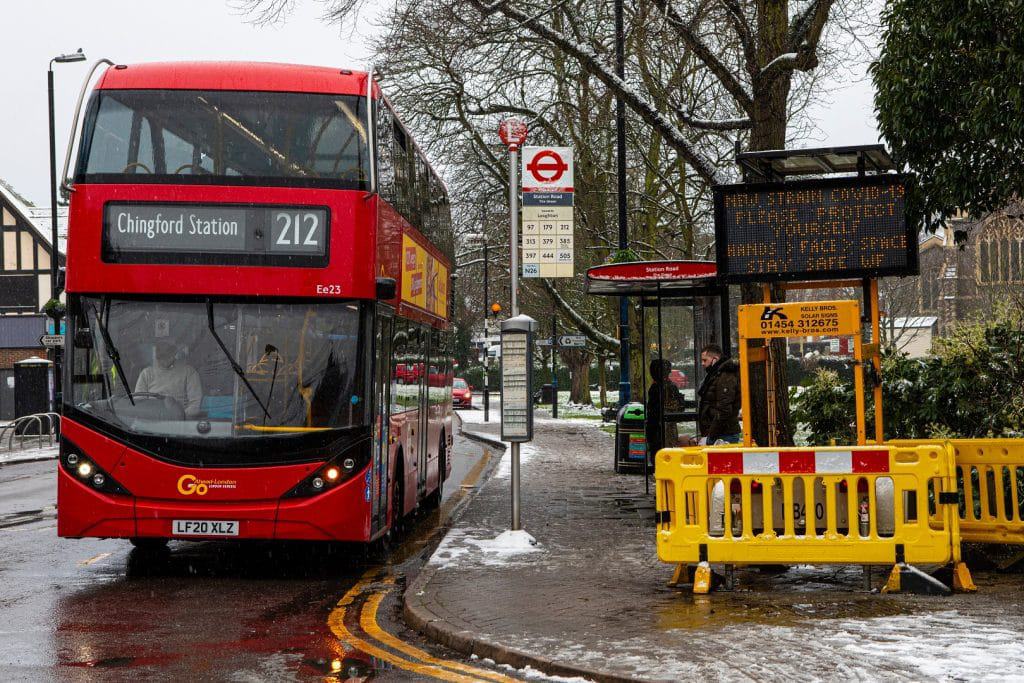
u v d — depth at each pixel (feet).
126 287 35.55
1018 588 29.86
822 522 30.42
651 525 44.04
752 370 45.44
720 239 33.83
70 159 35.40
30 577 35.47
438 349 57.00
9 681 22.15
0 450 106.32
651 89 75.51
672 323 57.72
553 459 83.20
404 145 44.68
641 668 21.35
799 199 33.58
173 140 36.22
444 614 27.35
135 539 40.06
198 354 35.45
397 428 41.98
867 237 33.30
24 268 201.57
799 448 29.78
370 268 36.32
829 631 24.13
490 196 108.37
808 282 36.01
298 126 36.52
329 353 35.81
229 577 36.19
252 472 34.78
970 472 34.40
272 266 35.78
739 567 33.37
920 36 36.37
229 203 35.91
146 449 34.76
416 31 60.85
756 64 48.73
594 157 104.58
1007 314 42.04
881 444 33.27
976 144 35.81
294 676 22.76
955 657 21.45
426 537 46.93
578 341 117.19
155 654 24.81
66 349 35.47
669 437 57.21
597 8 56.75
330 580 35.99
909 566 29.37
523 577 32.30
